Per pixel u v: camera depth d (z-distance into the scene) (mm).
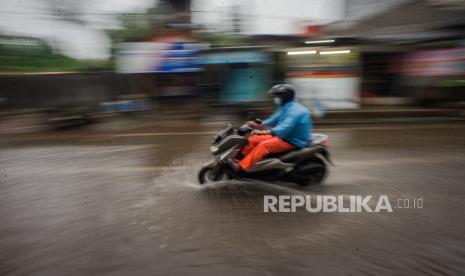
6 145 8250
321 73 11781
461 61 11695
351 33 15102
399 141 7949
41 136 9586
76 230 3471
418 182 4918
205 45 12266
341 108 11852
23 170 5801
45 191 4691
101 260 2902
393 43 11680
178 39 12523
